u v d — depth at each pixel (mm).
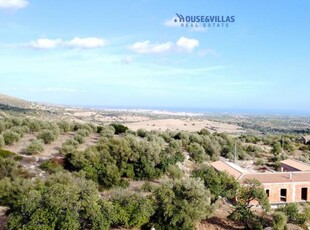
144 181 44125
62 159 43219
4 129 54969
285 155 73250
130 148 45875
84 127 65875
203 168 40594
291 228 35219
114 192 32438
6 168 37094
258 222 33750
